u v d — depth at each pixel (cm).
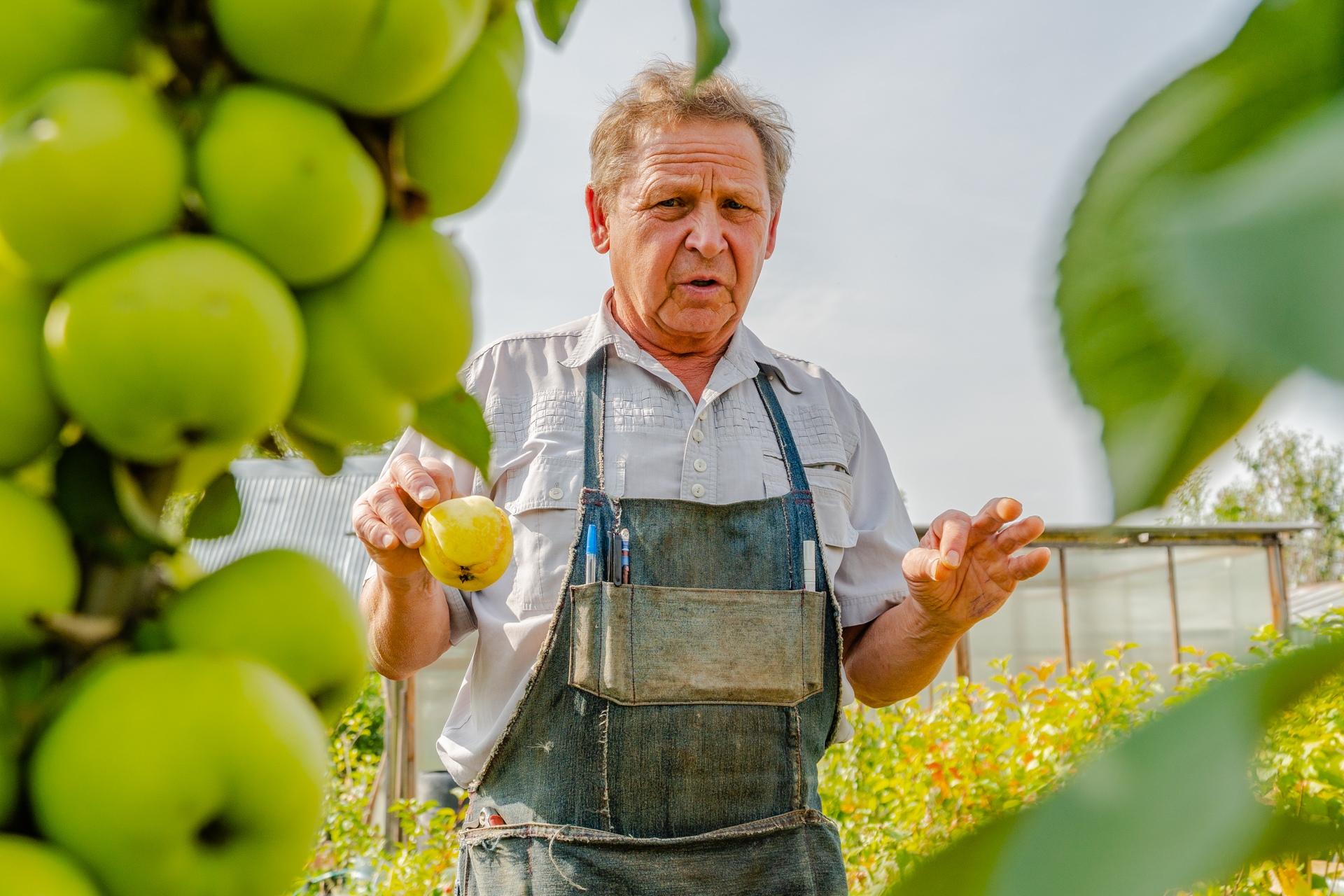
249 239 52
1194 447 27
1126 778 34
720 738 189
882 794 444
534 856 181
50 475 56
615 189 216
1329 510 2116
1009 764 421
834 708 204
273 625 56
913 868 36
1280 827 34
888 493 231
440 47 52
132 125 49
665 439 208
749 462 211
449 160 58
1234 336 23
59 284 52
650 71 218
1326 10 30
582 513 197
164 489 56
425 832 509
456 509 155
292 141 51
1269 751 36
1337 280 22
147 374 48
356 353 56
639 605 191
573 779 185
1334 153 24
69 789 47
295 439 62
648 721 187
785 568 202
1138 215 29
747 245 212
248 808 49
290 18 49
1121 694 428
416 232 58
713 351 221
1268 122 31
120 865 47
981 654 1230
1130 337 28
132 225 49
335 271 54
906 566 191
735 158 210
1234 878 36
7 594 50
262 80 53
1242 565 1230
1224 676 35
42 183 47
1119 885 33
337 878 532
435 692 1074
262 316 50
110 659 51
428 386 59
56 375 50
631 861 179
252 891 50
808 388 227
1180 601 1239
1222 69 31
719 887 181
